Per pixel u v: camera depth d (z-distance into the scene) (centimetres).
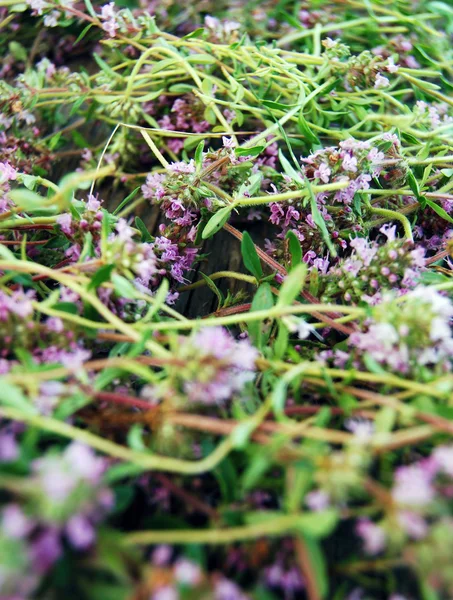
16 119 17
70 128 18
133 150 18
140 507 11
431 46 19
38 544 7
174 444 9
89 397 9
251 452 9
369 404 10
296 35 18
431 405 10
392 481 9
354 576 9
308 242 14
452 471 8
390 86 17
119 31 17
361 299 12
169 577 7
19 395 8
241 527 9
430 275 13
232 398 10
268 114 16
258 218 17
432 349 10
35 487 7
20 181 14
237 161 14
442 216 14
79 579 8
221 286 16
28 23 21
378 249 12
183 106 18
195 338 10
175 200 14
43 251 14
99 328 11
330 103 18
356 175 14
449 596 9
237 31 17
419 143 15
